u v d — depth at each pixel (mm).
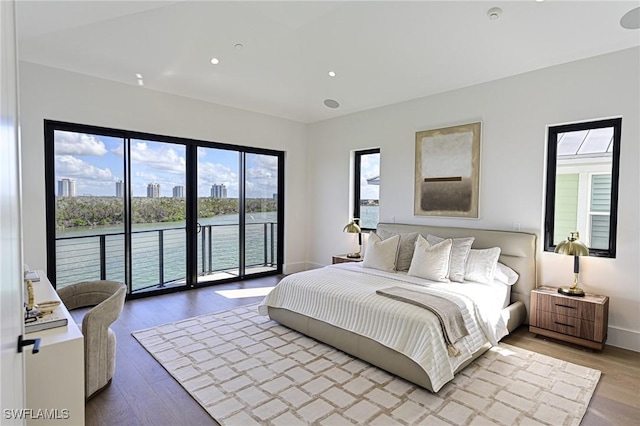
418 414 2232
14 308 948
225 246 5527
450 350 2557
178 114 4812
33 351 1074
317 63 4332
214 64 4262
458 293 3131
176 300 4609
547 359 3018
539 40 3318
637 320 3193
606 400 2402
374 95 4938
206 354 3057
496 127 4074
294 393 2463
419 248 3836
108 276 4383
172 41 3734
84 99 4031
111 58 3867
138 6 2926
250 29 3650
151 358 2979
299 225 6391
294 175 6266
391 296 2953
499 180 4066
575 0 2816
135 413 2230
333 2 3221
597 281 3418
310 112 5855
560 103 3611
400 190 5023
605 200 3480
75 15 2938
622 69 3236
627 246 3242
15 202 988
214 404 2328
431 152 4641
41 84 3750
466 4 3051
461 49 3641
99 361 2400
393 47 3797
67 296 2754
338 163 5910
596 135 3520
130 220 4527
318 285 3400
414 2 3119
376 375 2723
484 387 2561
